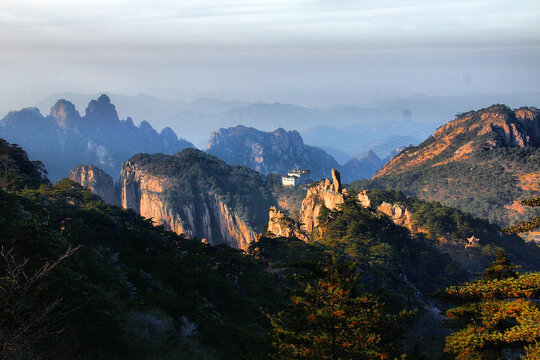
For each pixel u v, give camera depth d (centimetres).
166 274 5669
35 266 2959
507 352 2758
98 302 3105
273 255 9675
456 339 2398
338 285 2352
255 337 2988
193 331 3641
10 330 1672
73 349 2383
